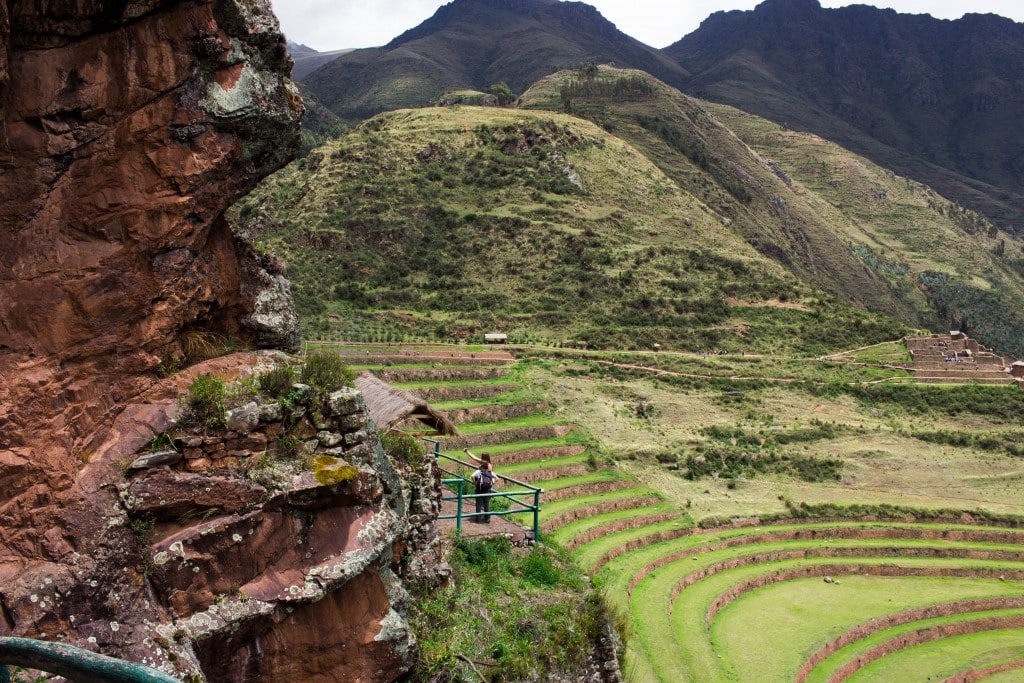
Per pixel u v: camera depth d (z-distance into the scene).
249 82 11.35
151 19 10.70
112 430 10.53
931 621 35.47
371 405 17.19
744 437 51.59
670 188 118.25
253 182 12.01
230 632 10.49
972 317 167.25
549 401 47.69
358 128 122.50
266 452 11.46
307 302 65.88
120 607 9.76
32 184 10.02
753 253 102.75
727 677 27.16
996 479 51.09
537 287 79.81
